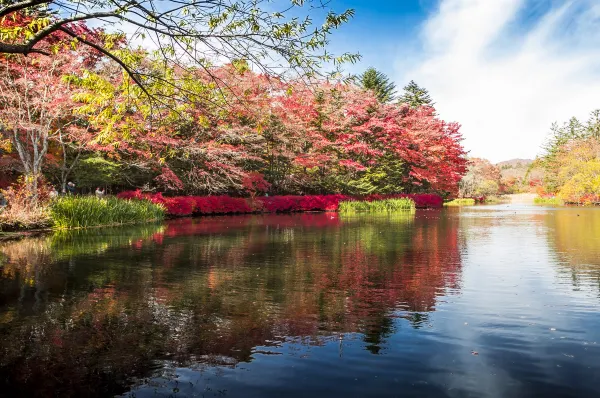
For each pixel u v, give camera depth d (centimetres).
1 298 510
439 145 3666
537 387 286
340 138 2953
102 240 1079
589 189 4059
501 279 617
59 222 1330
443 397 273
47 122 1343
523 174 9150
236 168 2172
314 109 2664
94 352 348
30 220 1257
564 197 4303
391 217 2156
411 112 3703
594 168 4053
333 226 1566
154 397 276
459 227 1520
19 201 1291
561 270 684
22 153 1320
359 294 532
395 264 746
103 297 515
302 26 497
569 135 5744
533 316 438
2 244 984
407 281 606
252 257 823
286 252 892
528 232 1317
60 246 954
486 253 875
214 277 633
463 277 633
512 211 2777
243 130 2086
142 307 473
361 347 356
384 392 279
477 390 282
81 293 534
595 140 4766
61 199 1393
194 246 980
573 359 330
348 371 311
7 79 1266
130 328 404
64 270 684
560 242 1054
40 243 1001
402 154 3303
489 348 352
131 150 1656
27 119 1392
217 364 324
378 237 1184
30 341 371
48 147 1664
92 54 1381
